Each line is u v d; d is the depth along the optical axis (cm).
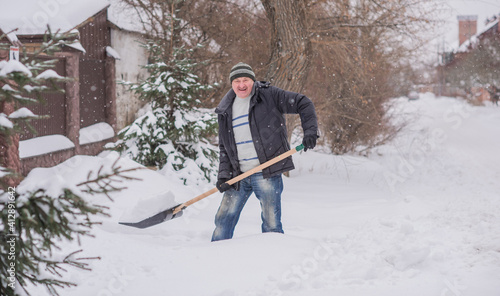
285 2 916
